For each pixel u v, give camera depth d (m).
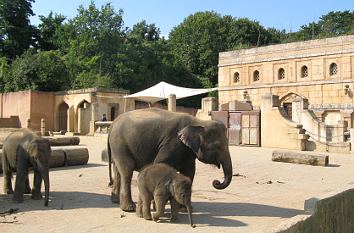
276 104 22.72
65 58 48.28
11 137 8.65
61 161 13.62
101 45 52.38
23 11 53.91
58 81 42.66
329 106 38.28
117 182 8.28
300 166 14.70
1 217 7.09
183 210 7.55
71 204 8.18
